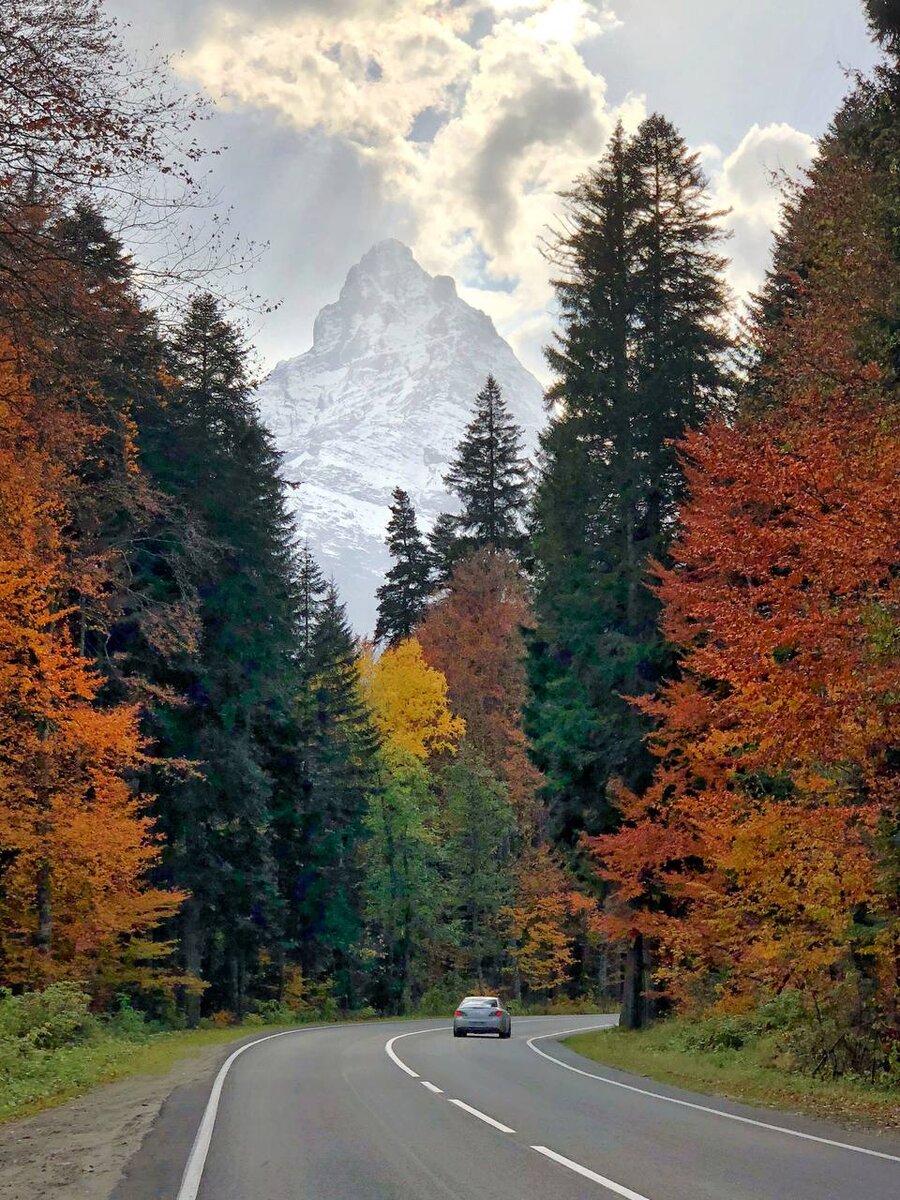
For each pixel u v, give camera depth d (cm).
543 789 3419
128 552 3042
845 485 1534
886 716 1419
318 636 6069
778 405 2144
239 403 3569
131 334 1249
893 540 1380
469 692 6900
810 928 1903
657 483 3300
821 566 1442
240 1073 2017
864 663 1366
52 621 2362
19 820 2442
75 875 2667
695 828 2580
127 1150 1155
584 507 3309
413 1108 1493
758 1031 2373
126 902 2964
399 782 6225
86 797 2781
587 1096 1672
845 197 2091
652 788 2719
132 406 2558
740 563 1581
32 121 1111
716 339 3331
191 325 1339
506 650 6756
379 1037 3312
